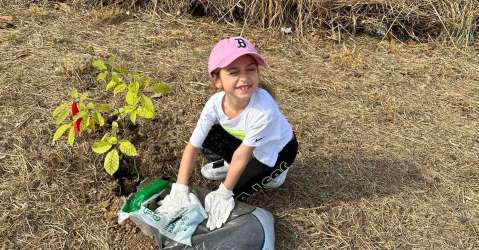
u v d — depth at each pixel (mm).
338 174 3248
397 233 2896
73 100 3621
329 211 2994
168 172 3160
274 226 2861
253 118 2508
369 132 3652
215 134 2754
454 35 4977
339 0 5027
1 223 2748
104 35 4617
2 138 3244
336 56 4559
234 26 4984
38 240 2707
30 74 3879
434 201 3111
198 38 4730
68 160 3119
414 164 3373
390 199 3098
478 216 3027
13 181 2975
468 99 4102
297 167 3279
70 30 4617
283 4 4938
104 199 2959
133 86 3096
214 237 2555
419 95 4125
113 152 2818
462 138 3650
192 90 3912
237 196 2885
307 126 3650
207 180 3113
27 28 4559
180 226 2557
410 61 4621
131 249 2719
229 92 2418
